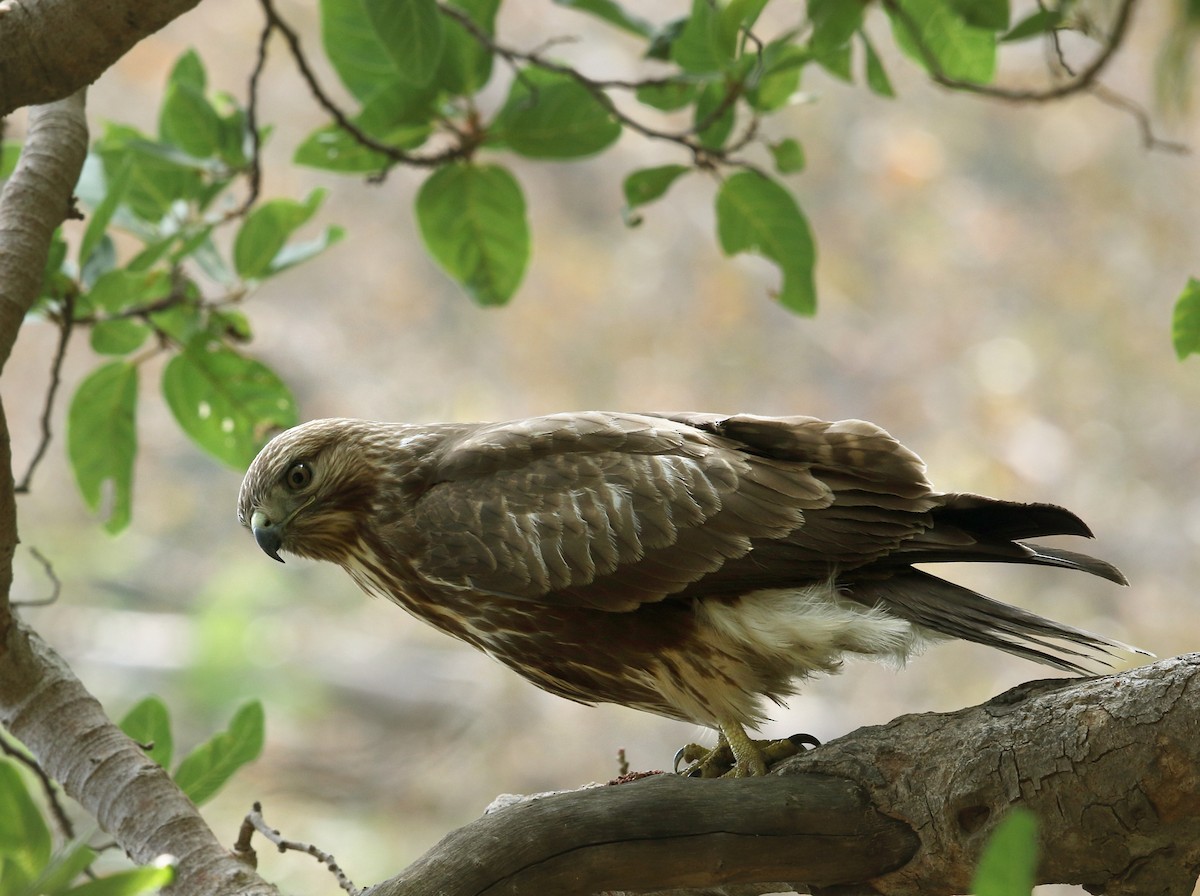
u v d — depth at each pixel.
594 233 28.23
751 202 9.92
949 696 22.92
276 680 24.50
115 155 9.83
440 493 8.62
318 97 9.34
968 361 26.42
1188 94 3.80
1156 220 26.70
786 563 7.97
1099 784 6.16
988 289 27.06
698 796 6.56
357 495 9.08
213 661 23.62
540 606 8.37
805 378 26.94
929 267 27.28
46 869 4.97
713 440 8.36
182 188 9.95
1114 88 27.09
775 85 9.46
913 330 26.95
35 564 26.25
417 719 25.48
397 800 24.59
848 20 6.37
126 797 7.50
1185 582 23.75
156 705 8.78
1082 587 23.86
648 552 8.08
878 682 23.23
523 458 8.53
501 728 24.92
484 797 24.39
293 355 28.12
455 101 9.96
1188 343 7.69
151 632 25.88
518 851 6.39
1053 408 25.72
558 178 28.31
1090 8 6.60
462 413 27.55
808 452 8.20
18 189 7.82
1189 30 3.67
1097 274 26.61
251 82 9.37
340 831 23.67
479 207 10.13
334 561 9.52
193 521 27.34
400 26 8.25
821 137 28.02
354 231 28.89
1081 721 6.23
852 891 6.84
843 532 7.93
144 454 27.45
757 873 6.61
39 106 8.16
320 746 25.02
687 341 27.27
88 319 9.38
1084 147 27.36
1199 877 6.58
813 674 8.16
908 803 6.58
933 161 27.56
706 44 9.12
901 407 26.28
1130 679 6.22
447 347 28.17
